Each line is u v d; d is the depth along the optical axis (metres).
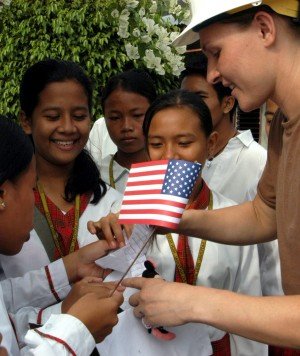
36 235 2.13
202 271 2.15
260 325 1.43
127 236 1.92
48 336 1.46
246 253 2.24
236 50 1.57
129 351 1.78
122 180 2.74
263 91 1.61
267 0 1.51
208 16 1.57
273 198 1.91
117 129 2.76
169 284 1.57
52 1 5.61
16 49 5.79
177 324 1.53
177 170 1.62
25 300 1.96
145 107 2.74
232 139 2.96
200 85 2.82
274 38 1.55
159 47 2.93
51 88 2.22
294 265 1.65
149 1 2.96
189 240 2.18
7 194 1.55
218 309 1.47
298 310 1.41
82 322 1.52
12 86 5.81
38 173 2.28
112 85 2.78
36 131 2.27
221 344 2.10
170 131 2.11
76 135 2.26
